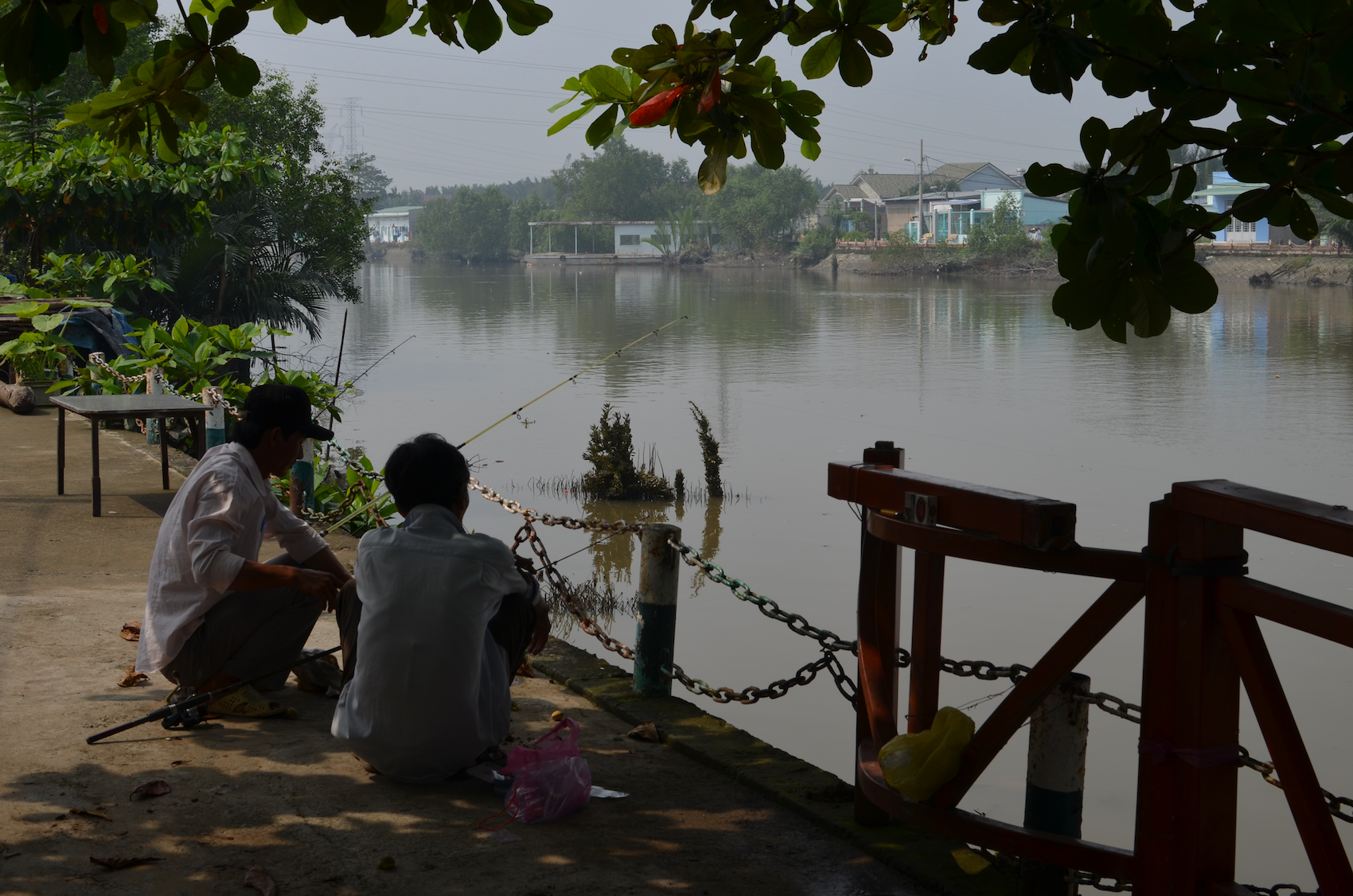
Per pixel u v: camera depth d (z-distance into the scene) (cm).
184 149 1619
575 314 5981
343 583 433
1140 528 1536
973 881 319
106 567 679
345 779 384
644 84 334
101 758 397
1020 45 279
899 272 9981
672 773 402
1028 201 10188
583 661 520
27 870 319
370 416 2644
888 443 327
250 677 436
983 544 278
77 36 289
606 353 4112
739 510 1720
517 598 392
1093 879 315
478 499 1812
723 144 337
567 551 1464
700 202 13275
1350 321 5066
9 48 279
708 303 6719
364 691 373
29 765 391
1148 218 262
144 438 1153
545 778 358
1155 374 3403
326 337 4678
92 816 352
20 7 276
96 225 1581
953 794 288
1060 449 2208
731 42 316
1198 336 4547
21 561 686
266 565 409
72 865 322
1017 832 277
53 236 1581
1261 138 272
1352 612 212
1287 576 1264
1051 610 1109
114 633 545
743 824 361
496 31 326
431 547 367
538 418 2619
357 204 3319
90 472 979
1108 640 1016
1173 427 2467
